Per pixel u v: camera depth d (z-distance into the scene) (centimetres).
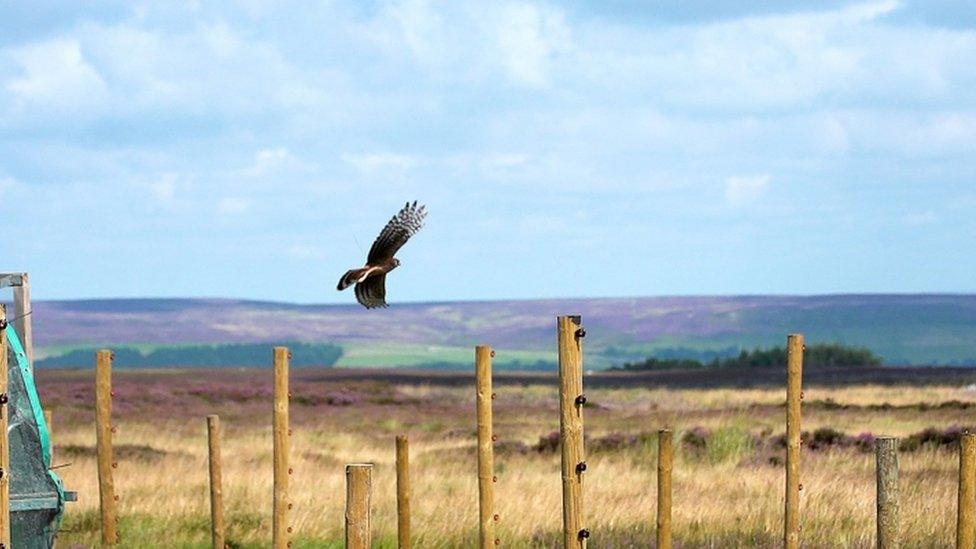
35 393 1466
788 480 1527
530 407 5884
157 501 2141
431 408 5900
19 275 1684
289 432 1631
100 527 1945
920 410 4759
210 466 1770
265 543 1845
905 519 1809
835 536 1766
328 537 1881
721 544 1752
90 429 4094
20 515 1443
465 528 1872
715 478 2444
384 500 2180
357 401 6247
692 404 5962
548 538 1822
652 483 2436
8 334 1455
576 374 1163
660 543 1457
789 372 1523
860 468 2633
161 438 3744
